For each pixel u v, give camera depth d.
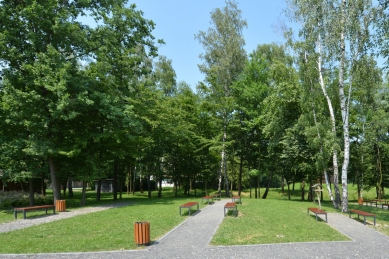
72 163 20.38
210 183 44.28
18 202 20.55
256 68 28.70
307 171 24.88
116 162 25.70
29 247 8.97
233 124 27.86
